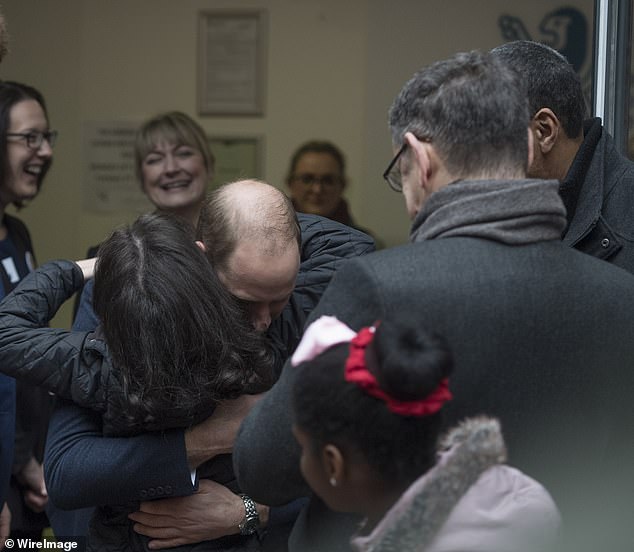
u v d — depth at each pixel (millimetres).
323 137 3938
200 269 1651
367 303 1289
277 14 3912
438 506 1105
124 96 4035
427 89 1381
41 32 4023
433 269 1295
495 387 1301
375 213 3936
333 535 1435
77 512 1997
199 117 4004
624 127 2482
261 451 1405
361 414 1110
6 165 2832
